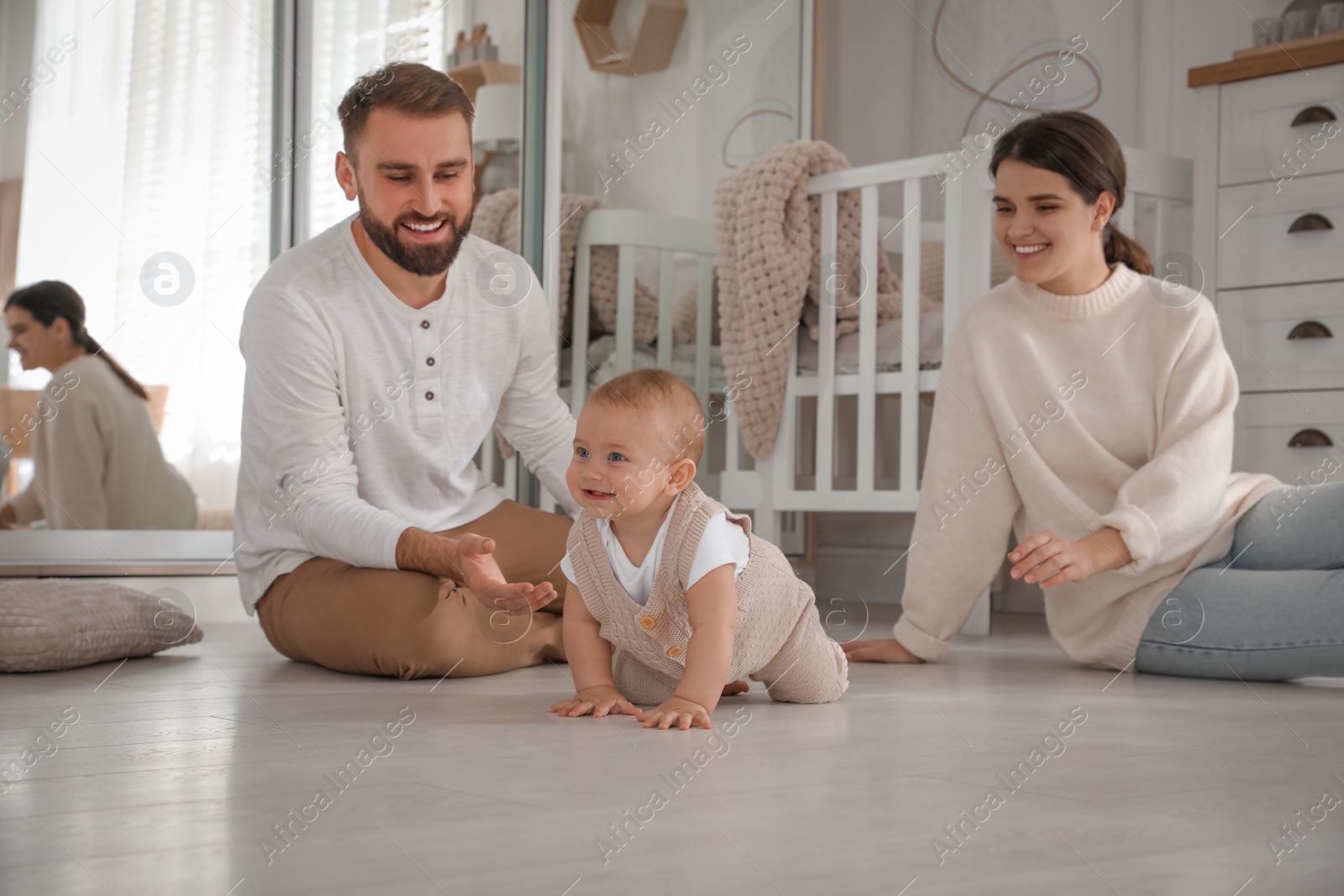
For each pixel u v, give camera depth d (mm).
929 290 2984
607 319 2777
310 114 2576
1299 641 1487
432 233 1530
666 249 2842
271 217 2562
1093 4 3127
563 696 1304
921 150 3488
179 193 2459
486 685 1417
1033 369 1736
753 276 2670
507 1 2715
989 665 1730
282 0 2555
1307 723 1161
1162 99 3004
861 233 2574
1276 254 2516
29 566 2197
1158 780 832
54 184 2320
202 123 2484
